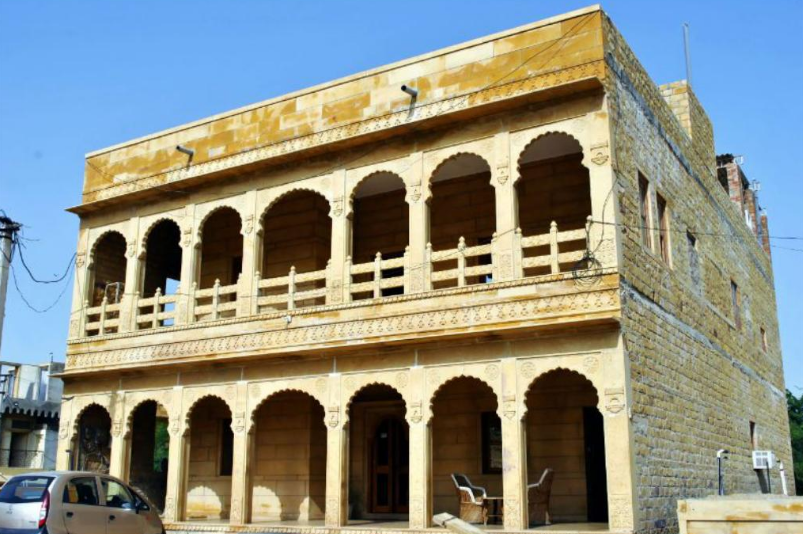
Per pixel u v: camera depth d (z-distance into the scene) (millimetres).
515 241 16500
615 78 16844
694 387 19312
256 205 20250
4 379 29953
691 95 23391
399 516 20344
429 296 17219
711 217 23938
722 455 20828
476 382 19641
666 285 18234
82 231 23281
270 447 21734
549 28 17062
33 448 30531
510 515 15352
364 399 21156
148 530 14617
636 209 16906
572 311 15547
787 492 30766
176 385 20469
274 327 19125
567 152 19031
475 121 17484
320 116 19812
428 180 17844
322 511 21047
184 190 21453
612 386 14906
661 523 15547
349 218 18828
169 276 25734
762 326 30578
